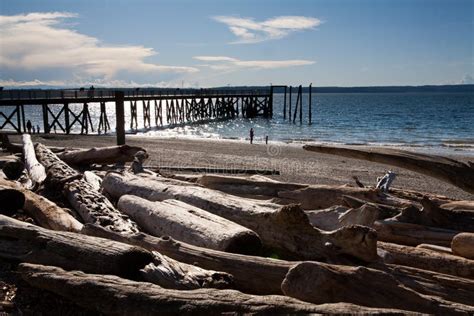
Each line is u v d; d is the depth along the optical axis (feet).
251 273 14.75
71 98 125.80
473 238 17.47
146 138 108.47
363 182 52.49
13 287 15.78
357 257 16.35
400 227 20.38
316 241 17.46
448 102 427.33
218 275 14.17
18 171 38.65
